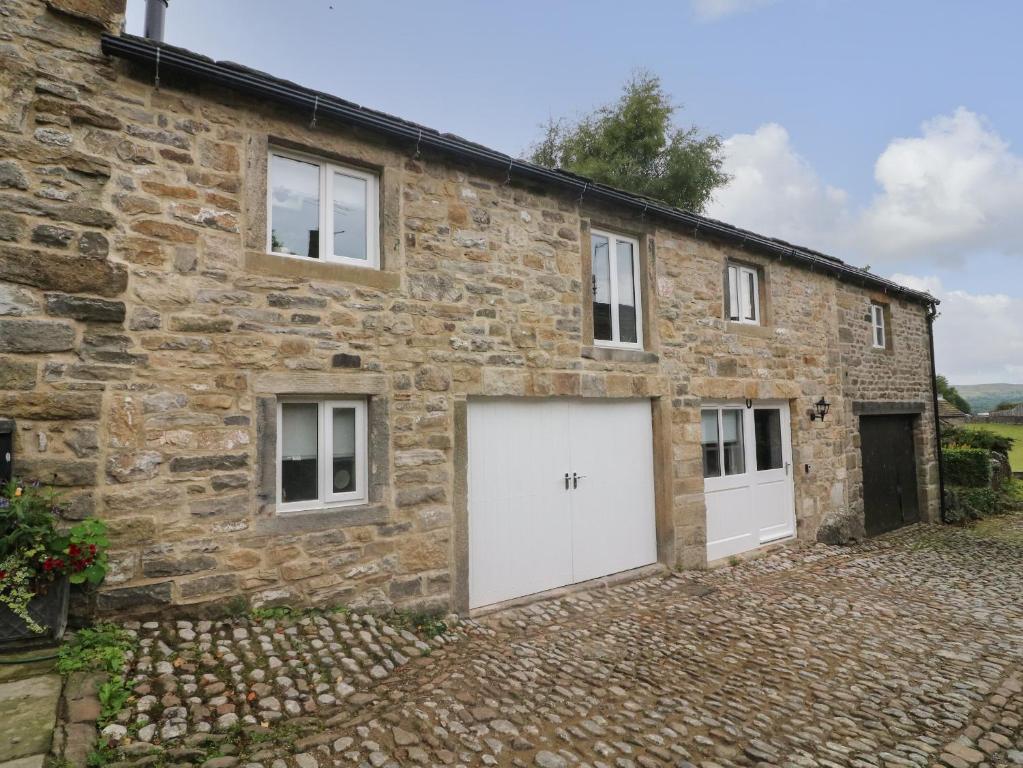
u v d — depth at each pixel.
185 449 3.91
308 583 4.31
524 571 5.63
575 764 2.94
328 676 3.52
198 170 4.08
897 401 10.76
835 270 9.12
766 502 8.08
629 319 6.72
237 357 4.12
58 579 3.36
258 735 2.86
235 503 4.06
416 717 3.22
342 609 4.44
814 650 4.65
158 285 3.89
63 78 3.67
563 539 5.94
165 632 3.67
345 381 4.55
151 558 3.77
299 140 4.48
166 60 3.85
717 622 5.20
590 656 4.36
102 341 3.69
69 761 2.44
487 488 5.43
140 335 3.81
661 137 16.81
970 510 11.96
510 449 5.61
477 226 5.37
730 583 6.46
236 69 4.11
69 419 3.58
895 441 10.97
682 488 6.86
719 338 7.44
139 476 3.76
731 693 3.85
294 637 3.92
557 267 5.92
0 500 3.23
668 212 6.70
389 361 4.78
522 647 4.47
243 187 4.24
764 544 7.97
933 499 11.45
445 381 5.06
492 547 5.43
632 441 6.60
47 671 3.10
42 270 3.54
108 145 3.79
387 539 4.68
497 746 3.04
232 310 4.13
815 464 8.74
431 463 4.94
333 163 4.75
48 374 3.53
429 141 4.90
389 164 4.91
